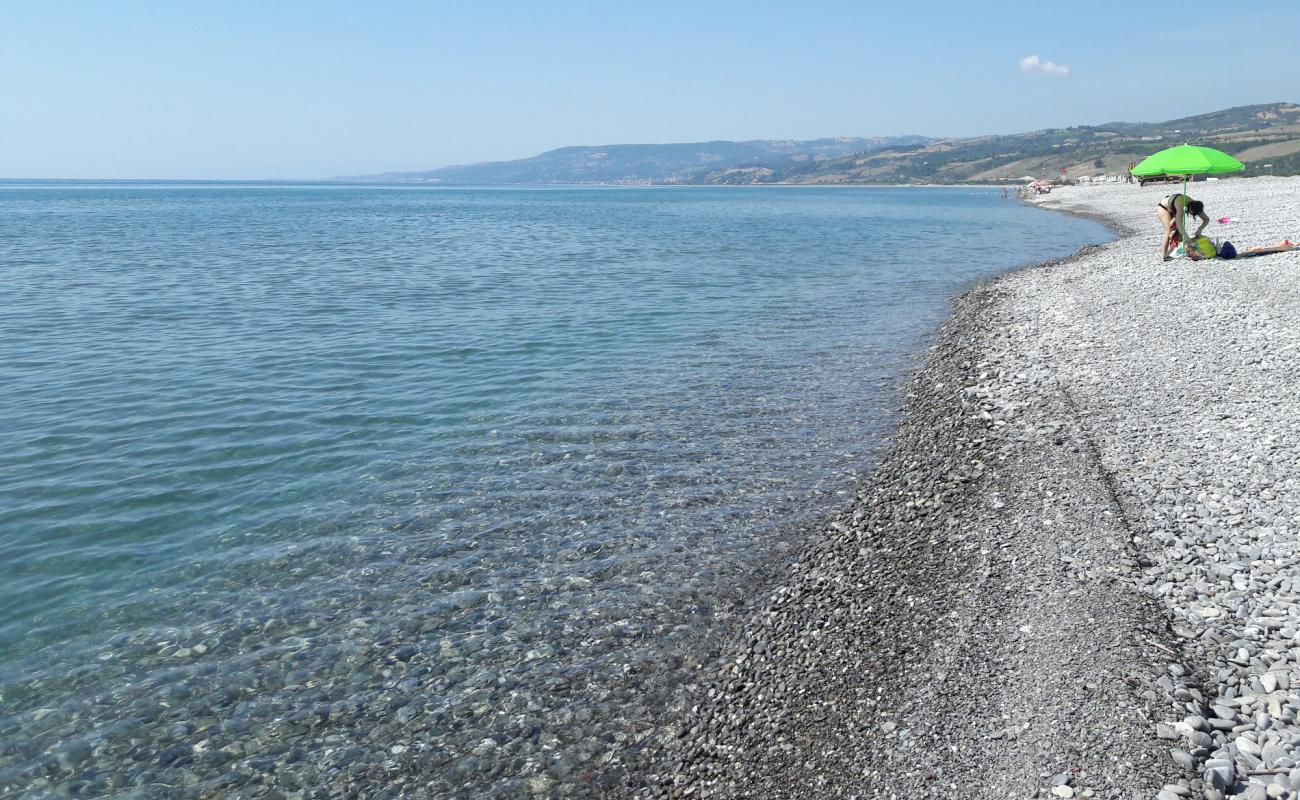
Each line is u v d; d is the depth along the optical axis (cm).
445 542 1121
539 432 1566
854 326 2564
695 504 1230
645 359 2150
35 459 1413
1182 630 695
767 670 804
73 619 938
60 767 717
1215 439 1125
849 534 1084
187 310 2891
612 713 776
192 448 1478
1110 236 5303
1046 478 1096
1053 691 638
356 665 856
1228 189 7144
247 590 1002
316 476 1355
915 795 576
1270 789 504
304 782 702
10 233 6562
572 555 1080
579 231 7281
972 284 3428
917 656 752
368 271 4122
